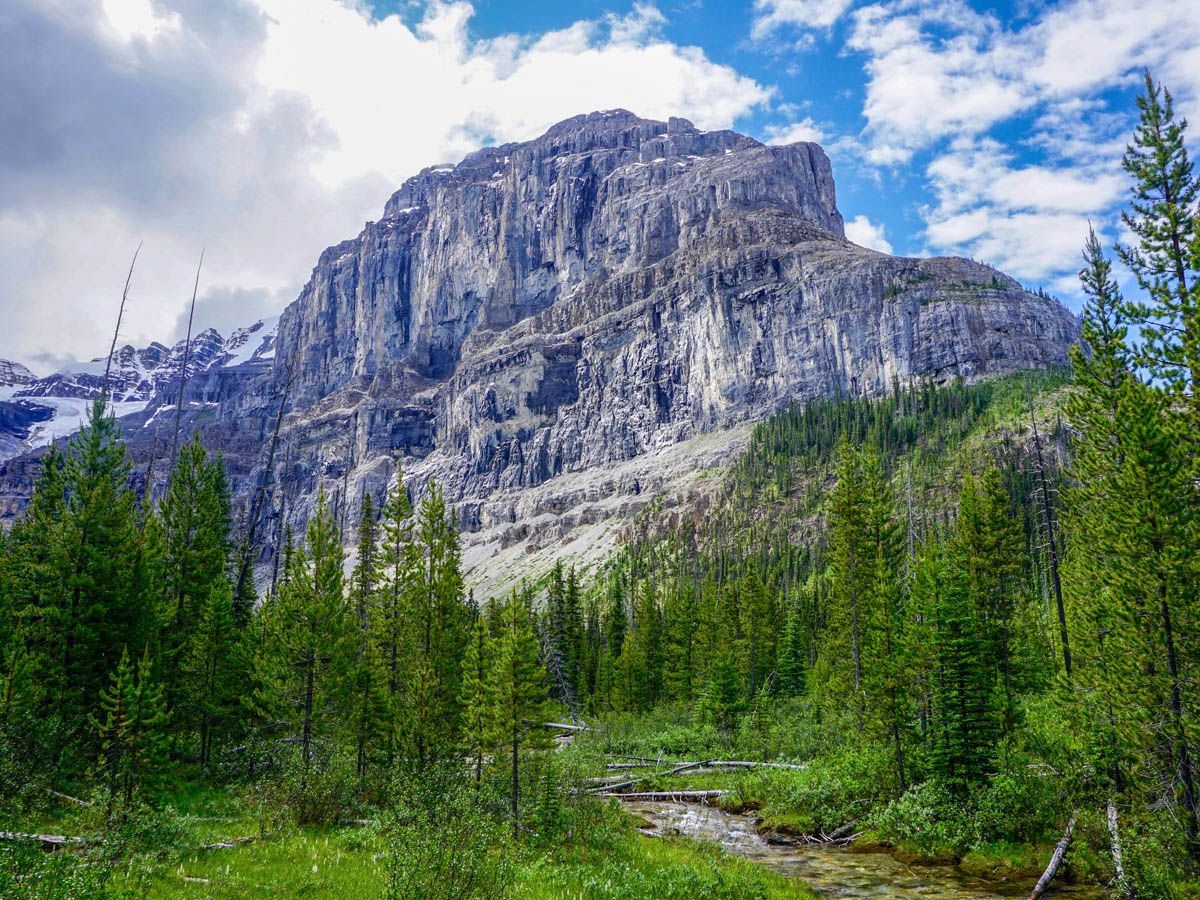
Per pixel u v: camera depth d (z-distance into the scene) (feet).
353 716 113.39
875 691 101.35
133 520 116.37
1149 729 68.03
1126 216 82.89
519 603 97.04
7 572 105.60
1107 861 68.33
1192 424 74.95
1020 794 82.28
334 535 121.39
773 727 158.40
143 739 84.12
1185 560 66.18
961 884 69.15
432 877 36.35
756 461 588.91
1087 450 89.04
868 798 96.32
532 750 91.81
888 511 151.12
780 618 262.67
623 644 257.96
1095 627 85.97
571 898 49.60
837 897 64.69
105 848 45.65
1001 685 106.11
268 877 46.88
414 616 130.41
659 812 108.99
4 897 30.76
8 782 66.39
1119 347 87.45
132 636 106.63
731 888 59.06
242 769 108.58
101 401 115.24
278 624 121.90
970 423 466.70
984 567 123.85
